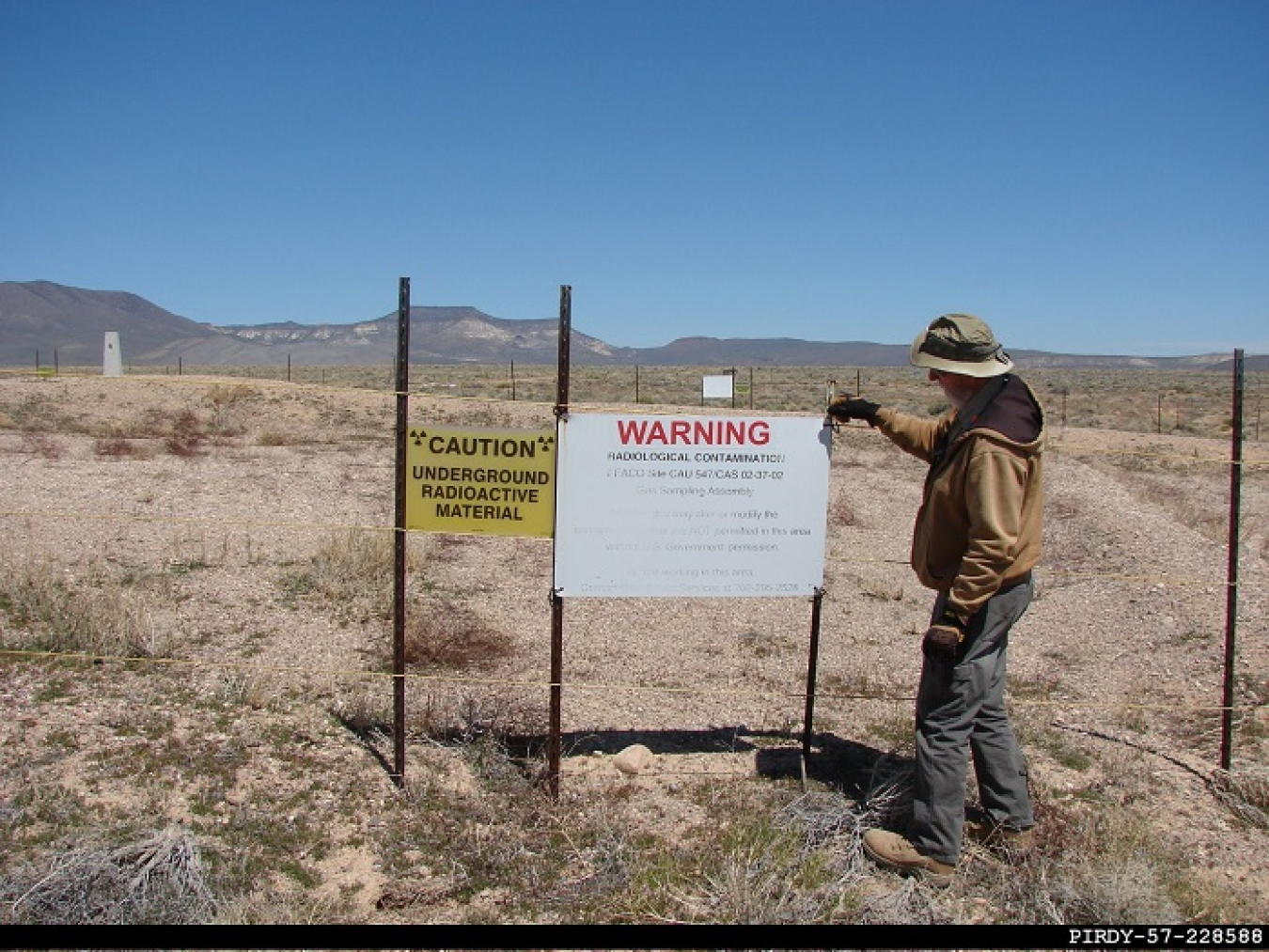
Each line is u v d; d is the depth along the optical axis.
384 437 22.56
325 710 5.67
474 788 4.85
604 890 4.01
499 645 7.30
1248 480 20.27
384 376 71.88
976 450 3.85
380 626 7.57
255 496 12.87
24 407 24.61
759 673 7.00
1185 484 19.33
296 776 4.81
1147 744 5.64
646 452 4.70
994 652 4.09
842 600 9.38
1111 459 23.06
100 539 9.69
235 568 8.99
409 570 9.45
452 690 6.22
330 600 8.20
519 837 4.41
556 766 4.78
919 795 4.17
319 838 4.30
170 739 5.06
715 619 8.45
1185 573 9.98
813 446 4.80
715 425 4.71
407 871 4.12
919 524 4.30
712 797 4.84
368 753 5.14
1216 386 67.12
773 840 4.41
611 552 4.73
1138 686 6.68
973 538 3.86
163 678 5.95
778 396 48.34
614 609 8.63
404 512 4.71
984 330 3.98
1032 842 4.35
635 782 4.99
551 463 4.69
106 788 4.55
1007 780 4.33
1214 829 4.67
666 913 3.89
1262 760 5.43
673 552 4.77
